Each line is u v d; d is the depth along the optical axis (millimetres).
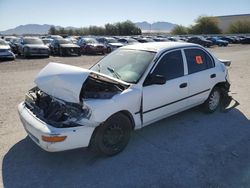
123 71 4328
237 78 10250
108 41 26453
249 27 73812
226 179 3291
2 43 18281
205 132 4699
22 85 8570
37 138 3389
